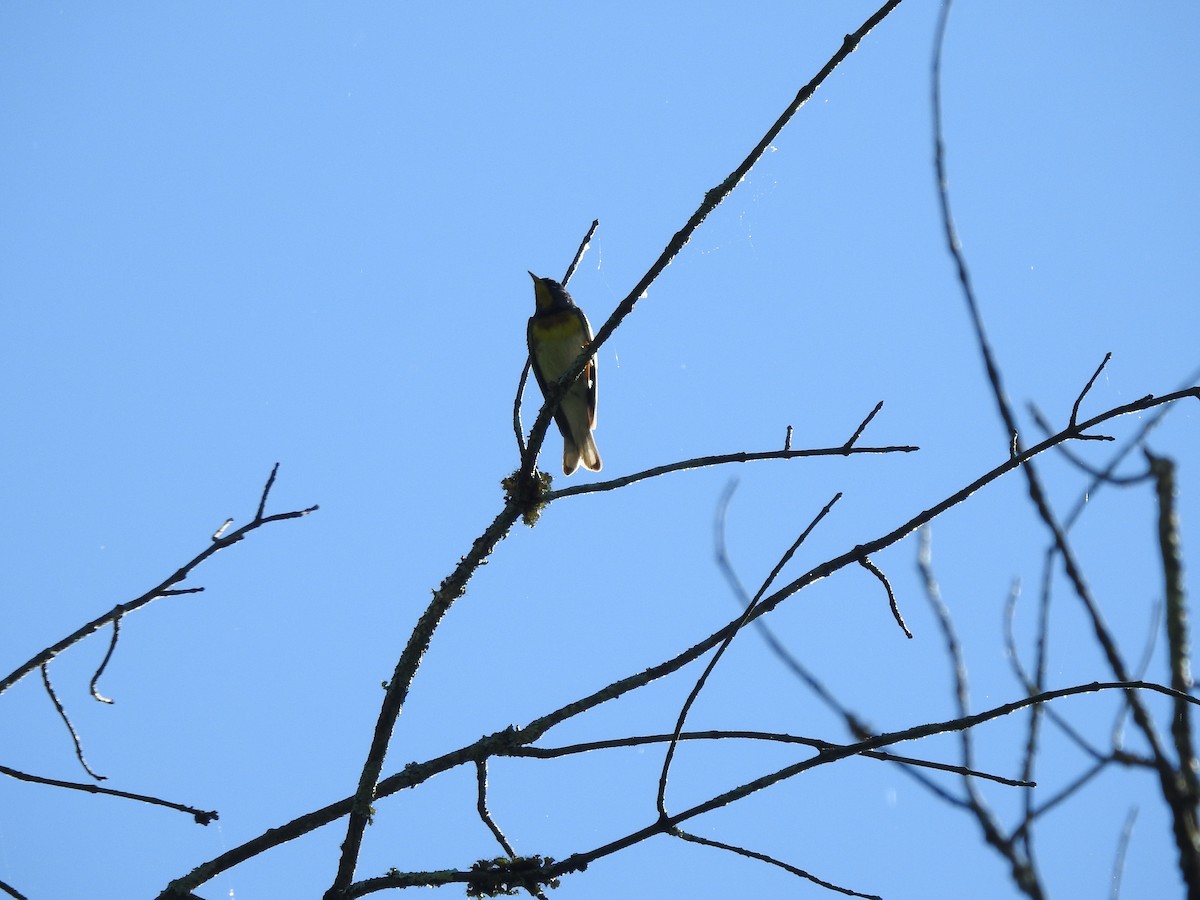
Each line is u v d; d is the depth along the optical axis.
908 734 7.10
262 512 7.74
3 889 6.52
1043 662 8.62
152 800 7.16
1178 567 8.38
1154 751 7.73
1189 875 7.31
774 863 7.23
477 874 7.85
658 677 7.89
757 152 8.16
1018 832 8.14
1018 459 7.58
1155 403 7.46
